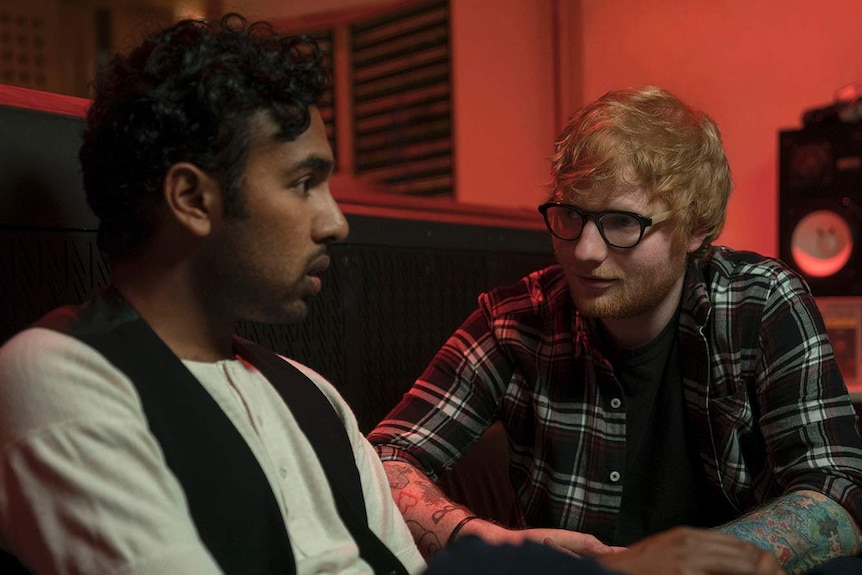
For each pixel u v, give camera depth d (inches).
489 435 65.5
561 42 146.9
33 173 38.4
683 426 51.9
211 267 31.0
